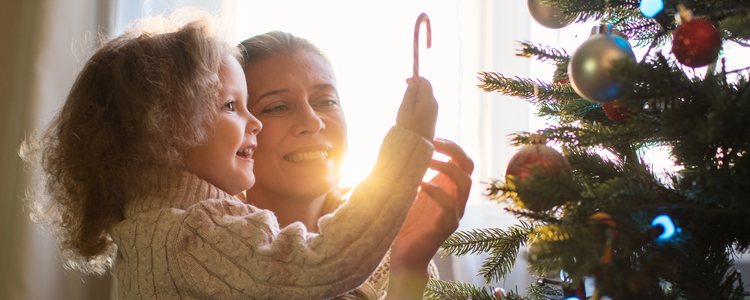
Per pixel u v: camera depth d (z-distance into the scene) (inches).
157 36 33.6
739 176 21.6
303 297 28.3
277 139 37.7
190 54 32.7
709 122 20.6
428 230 29.8
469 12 69.3
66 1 67.5
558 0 31.1
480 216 66.8
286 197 38.6
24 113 65.5
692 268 24.3
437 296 33.9
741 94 21.4
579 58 24.2
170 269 29.6
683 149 23.4
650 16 26.4
